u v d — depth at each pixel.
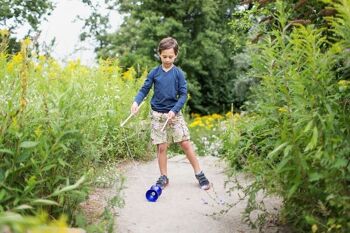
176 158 5.88
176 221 3.16
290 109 2.31
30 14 13.33
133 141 5.63
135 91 6.83
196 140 8.17
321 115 2.16
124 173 4.62
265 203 3.44
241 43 6.77
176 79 4.29
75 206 2.74
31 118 2.69
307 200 2.29
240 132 4.02
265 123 2.56
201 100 20.14
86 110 3.08
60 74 4.54
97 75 6.00
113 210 3.23
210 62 19.78
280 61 2.41
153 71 4.36
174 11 19.05
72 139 2.65
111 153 4.68
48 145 2.50
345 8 1.96
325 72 2.15
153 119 4.32
